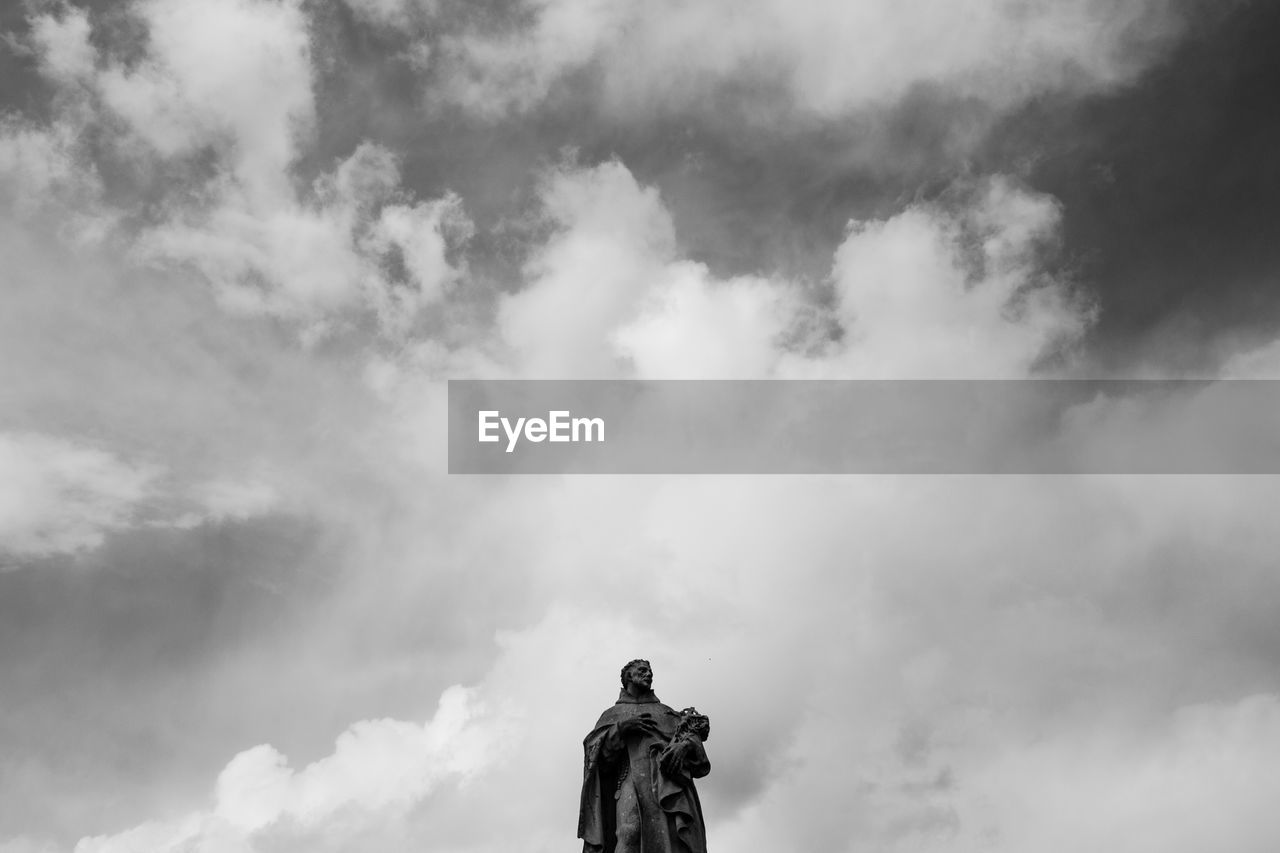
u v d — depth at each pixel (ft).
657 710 148.77
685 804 142.82
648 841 141.38
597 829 143.43
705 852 143.64
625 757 146.20
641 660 152.46
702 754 144.97
